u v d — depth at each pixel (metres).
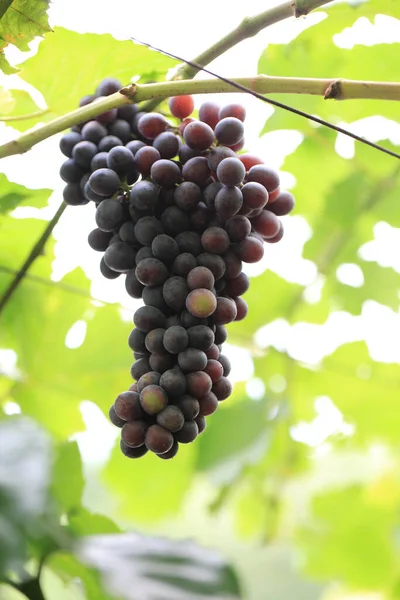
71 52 1.20
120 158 1.09
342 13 1.31
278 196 1.12
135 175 1.11
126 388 1.43
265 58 1.36
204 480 1.67
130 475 1.62
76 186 1.13
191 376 1.05
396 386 1.61
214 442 1.56
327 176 1.49
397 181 1.48
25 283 1.35
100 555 1.06
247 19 1.15
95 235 1.12
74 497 1.10
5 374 1.39
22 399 1.41
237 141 1.09
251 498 1.73
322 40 1.35
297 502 1.97
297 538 1.85
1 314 1.35
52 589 1.91
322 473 2.05
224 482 1.55
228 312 1.07
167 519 1.67
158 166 1.07
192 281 1.06
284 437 1.61
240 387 1.59
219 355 1.09
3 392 1.40
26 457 1.00
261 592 2.31
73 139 1.12
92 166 1.11
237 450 1.55
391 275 1.56
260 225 1.11
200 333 1.05
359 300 1.57
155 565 1.07
